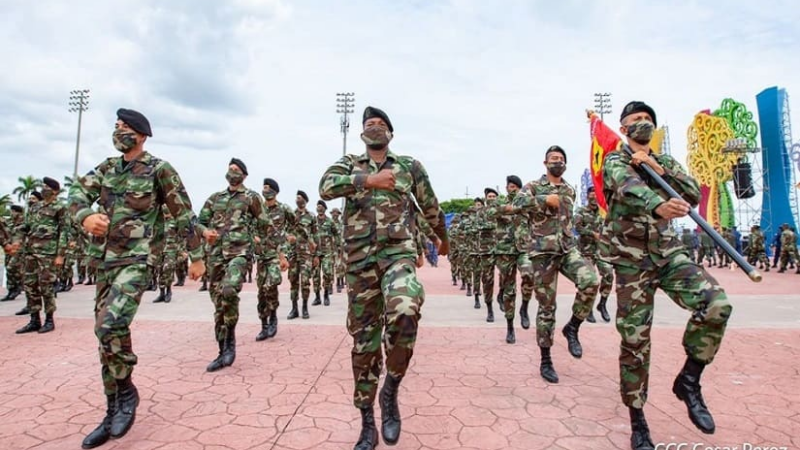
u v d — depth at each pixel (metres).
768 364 5.00
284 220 7.85
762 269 21.44
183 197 3.62
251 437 3.11
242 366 4.91
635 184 2.97
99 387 4.23
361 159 3.29
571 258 5.01
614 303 9.93
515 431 3.21
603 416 3.50
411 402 3.79
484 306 9.67
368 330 3.00
